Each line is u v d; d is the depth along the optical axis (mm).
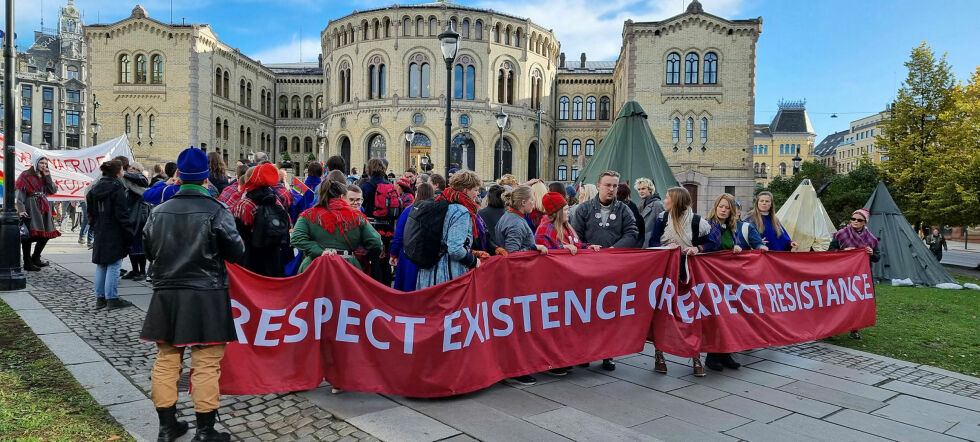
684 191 7000
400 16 52031
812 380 6559
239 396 5383
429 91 52625
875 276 17125
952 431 5109
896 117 29984
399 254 6789
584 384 6152
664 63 44438
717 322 6848
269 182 6363
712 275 6941
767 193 8523
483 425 4801
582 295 6344
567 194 11820
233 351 4941
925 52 29219
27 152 15461
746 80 43844
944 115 27016
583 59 74000
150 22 51125
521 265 5984
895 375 6855
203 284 4227
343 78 56531
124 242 8750
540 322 6105
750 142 43844
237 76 58812
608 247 7469
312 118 66625
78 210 23547
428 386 5367
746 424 5121
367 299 5375
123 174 10539
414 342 5359
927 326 9953
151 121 51594
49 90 83875
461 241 5594
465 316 5527
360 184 8602
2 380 5359
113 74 51938
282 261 8352
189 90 51094
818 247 13828
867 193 31516
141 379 5699
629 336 6613
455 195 5832
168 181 9680
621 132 14867
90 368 5855
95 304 8961
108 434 4359
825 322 8109
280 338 5137
